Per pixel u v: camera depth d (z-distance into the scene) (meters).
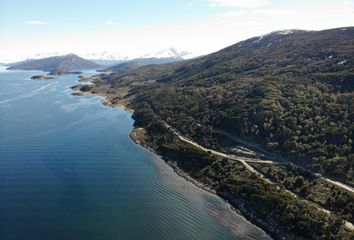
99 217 103.62
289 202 107.44
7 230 95.38
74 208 108.19
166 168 145.00
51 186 122.75
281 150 142.12
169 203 114.44
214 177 133.25
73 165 142.25
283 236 97.81
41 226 97.88
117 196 117.38
